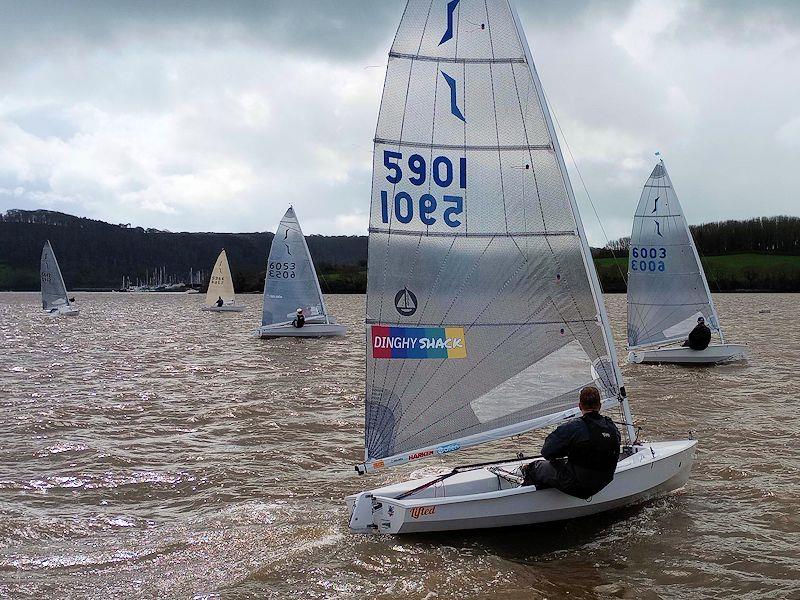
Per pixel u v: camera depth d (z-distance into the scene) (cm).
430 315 805
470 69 803
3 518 839
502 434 822
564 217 822
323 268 12975
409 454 802
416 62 791
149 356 2536
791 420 1299
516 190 813
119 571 688
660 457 827
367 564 683
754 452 1077
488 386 818
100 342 3180
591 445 723
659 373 1917
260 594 630
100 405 1527
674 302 2152
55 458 1110
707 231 11375
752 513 822
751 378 1822
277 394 1662
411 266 798
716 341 2905
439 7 791
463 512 736
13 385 1838
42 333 3803
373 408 796
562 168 819
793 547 734
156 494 941
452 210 805
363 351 2638
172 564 700
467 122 805
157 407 1507
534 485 750
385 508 755
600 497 778
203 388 1762
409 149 794
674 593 638
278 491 939
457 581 646
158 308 7894
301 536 759
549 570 680
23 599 629
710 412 1378
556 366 827
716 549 727
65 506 892
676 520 801
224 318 5388
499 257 815
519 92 810
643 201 2142
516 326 820
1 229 19650
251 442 1204
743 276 10112
